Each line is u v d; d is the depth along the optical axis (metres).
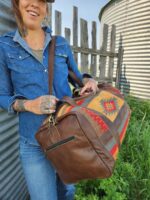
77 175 1.67
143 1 8.97
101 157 1.56
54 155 1.68
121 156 3.77
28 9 1.78
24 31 1.85
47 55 1.91
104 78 8.00
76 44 6.88
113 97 1.97
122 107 1.92
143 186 3.29
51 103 1.65
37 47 1.89
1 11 2.40
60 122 1.64
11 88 1.90
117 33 10.90
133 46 9.72
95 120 1.61
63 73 1.96
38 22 1.84
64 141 1.61
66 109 1.68
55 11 6.27
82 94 2.04
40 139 1.71
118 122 1.75
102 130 1.60
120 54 8.33
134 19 9.58
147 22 8.86
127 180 3.31
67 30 6.55
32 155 1.95
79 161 1.60
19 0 1.80
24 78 1.83
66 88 2.00
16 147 2.87
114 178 3.11
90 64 7.43
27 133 1.93
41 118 1.88
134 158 3.87
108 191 2.88
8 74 1.85
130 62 9.91
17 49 1.82
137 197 3.17
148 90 8.97
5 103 1.79
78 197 2.85
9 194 2.70
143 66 9.18
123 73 10.36
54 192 2.03
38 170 1.96
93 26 7.25
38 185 1.98
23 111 1.80
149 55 8.85
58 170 1.72
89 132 1.57
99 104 1.78
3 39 1.83
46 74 1.87
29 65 1.83
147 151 3.92
